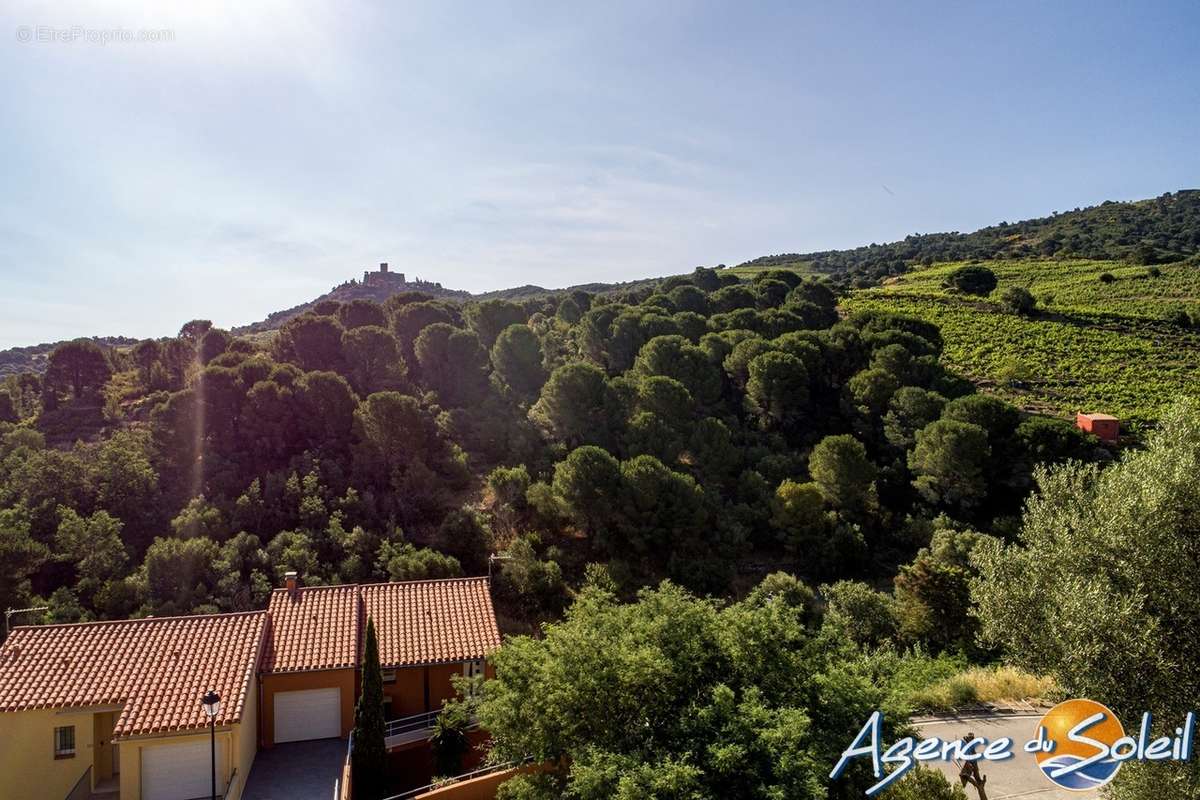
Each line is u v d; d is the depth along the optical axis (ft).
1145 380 204.13
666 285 357.00
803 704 39.32
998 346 238.27
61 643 62.59
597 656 41.32
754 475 151.02
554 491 136.98
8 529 102.63
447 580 79.92
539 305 282.97
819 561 137.08
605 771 34.78
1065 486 46.29
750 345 192.34
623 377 180.45
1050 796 43.80
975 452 148.15
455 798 51.34
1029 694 58.23
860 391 182.91
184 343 212.64
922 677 67.82
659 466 135.95
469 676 66.13
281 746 64.28
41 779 56.80
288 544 114.83
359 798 55.98
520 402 176.96
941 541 121.49
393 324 212.02
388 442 142.61
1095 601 36.19
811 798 33.01
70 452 149.07
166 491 129.39
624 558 132.57
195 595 100.94
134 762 54.03
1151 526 37.86
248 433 142.92
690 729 37.19
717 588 127.44
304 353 185.06
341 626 70.28
